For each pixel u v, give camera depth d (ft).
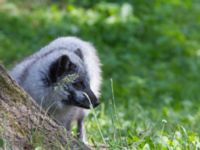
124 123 36.24
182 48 71.56
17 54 63.10
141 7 78.54
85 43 36.27
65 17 72.43
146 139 28.40
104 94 54.49
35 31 69.67
